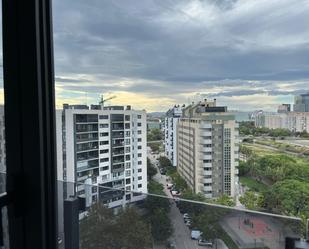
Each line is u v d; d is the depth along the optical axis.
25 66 1.20
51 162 1.28
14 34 1.20
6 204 1.16
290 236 1.34
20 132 1.21
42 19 1.23
